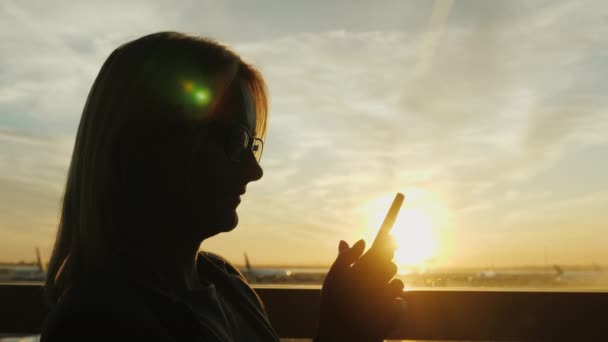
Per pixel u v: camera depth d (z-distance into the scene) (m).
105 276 0.57
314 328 1.23
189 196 0.63
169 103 0.63
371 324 0.65
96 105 0.63
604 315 1.11
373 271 0.68
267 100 0.83
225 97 0.69
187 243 0.67
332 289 0.67
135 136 0.61
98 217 0.59
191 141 0.64
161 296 0.58
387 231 0.73
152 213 0.62
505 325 1.15
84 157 0.62
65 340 0.50
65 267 0.63
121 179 0.60
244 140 0.69
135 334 0.51
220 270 0.86
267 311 1.27
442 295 1.19
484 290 1.18
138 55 0.64
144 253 0.62
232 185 0.67
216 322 0.68
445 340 1.17
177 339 0.55
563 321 1.13
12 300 1.34
